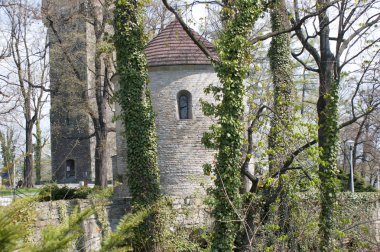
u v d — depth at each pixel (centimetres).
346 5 1716
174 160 2711
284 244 1441
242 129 1625
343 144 3359
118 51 1969
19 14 3791
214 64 1639
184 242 1895
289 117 1659
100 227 1886
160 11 3488
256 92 1784
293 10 1962
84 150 5203
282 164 1525
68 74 3666
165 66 2734
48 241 346
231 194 1571
